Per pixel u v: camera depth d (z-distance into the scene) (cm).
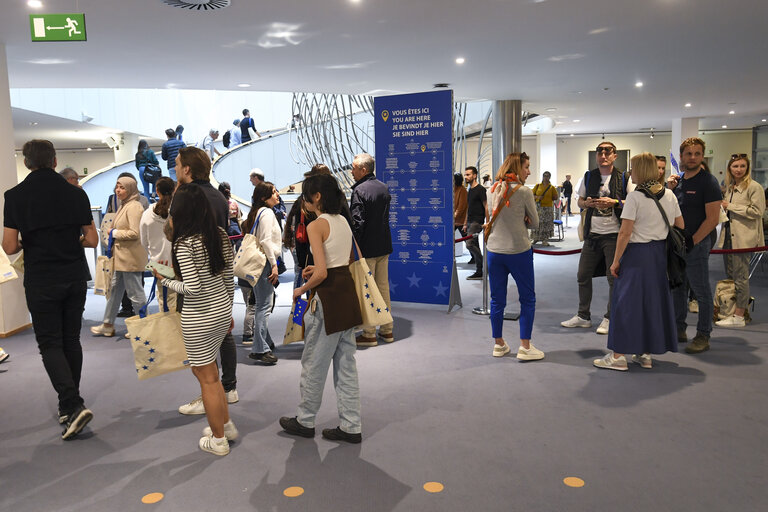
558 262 991
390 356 477
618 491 263
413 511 251
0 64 569
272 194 449
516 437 321
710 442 310
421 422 343
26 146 342
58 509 258
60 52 611
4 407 384
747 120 1744
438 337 533
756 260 810
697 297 468
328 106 1108
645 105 1284
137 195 552
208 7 466
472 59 721
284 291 764
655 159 407
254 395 393
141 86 866
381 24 545
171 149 1105
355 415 316
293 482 277
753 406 358
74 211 347
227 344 374
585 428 331
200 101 1948
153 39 571
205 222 287
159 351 303
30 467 298
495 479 276
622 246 409
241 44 604
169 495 268
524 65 770
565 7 507
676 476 275
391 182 651
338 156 1112
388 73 805
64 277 344
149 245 459
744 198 541
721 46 680
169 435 334
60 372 339
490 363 453
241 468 292
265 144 1336
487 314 617
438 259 641
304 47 629
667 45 669
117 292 553
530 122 2028
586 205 517
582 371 429
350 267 317
